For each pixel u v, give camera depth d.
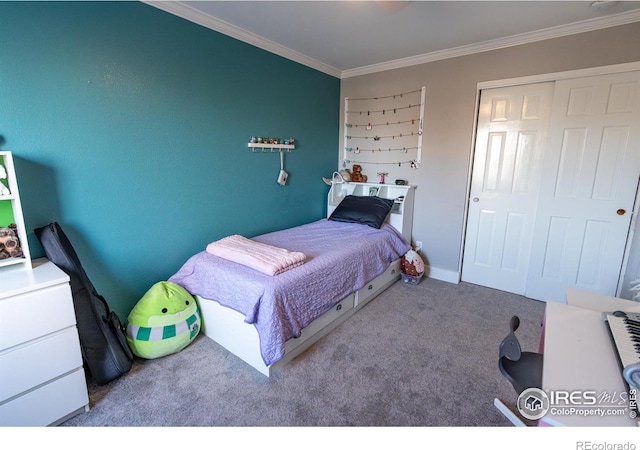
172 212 2.43
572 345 1.08
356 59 3.41
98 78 1.93
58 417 1.56
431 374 1.96
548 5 2.17
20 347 1.42
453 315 2.70
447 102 3.20
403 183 3.55
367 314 2.71
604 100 2.49
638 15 2.27
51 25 1.72
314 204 3.87
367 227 3.30
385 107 3.63
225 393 1.79
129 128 2.11
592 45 2.47
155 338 2.00
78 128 1.89
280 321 1.88
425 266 3.61
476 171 3.20
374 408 1.69
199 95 2.48
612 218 2.58
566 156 2.70
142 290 2.32
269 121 3.10
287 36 2.78
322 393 1.80
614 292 2.66
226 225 2.86
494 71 2.91
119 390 1.80
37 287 1.44
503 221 3.13
